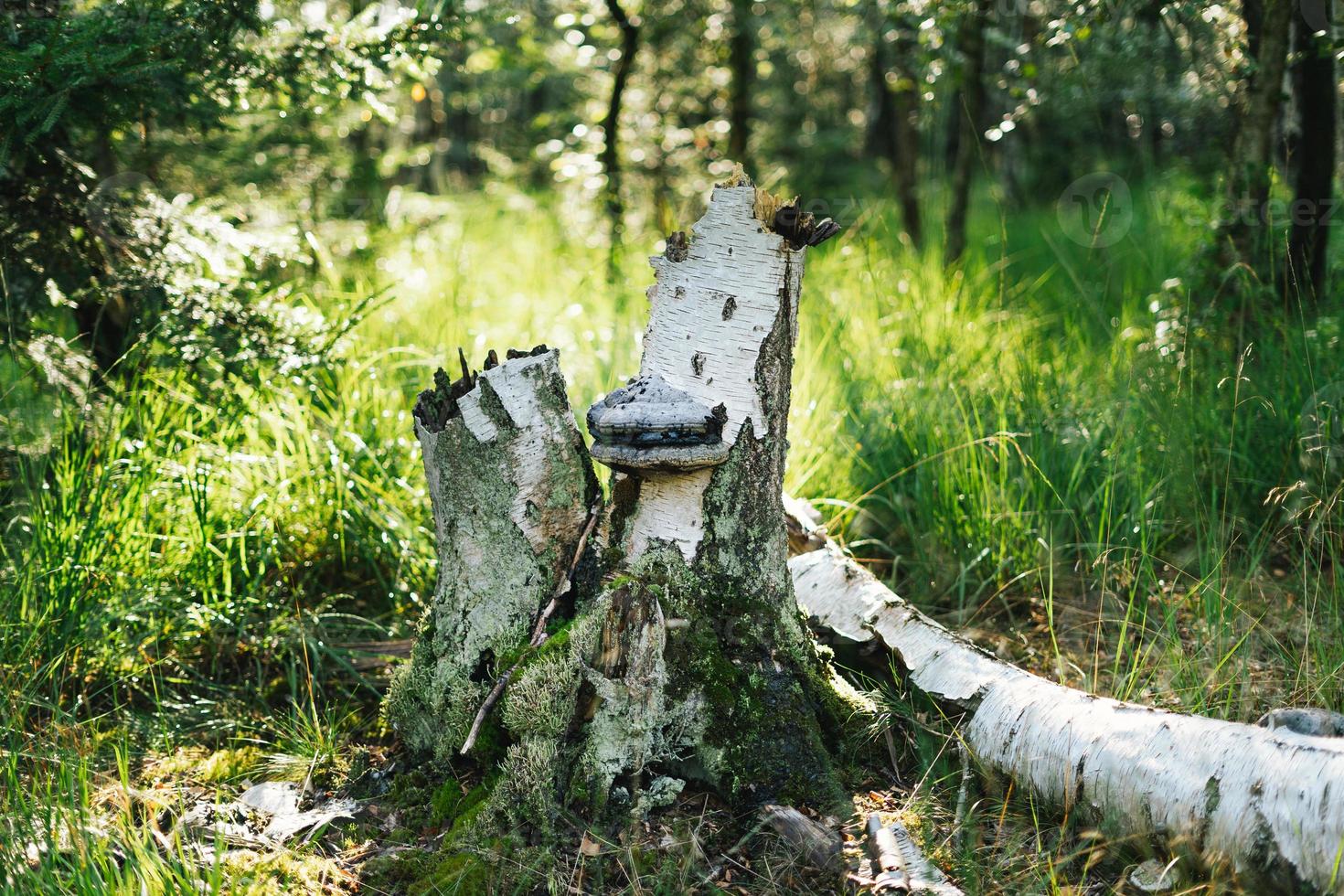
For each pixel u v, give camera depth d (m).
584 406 5.08
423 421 3.07
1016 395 5.12
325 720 3.63
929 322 6.22
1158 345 5.14
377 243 7.96
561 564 3.12
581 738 2.92
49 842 2.65
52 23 3.88
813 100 15.68
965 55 7.79
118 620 3.72
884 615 3.42
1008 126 6.13
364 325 5.98
